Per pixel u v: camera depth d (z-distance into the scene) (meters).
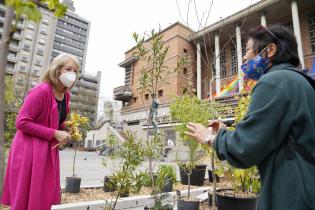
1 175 1.07
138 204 3.92
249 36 1.53
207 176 7.46
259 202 1.19
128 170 2.62
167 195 2.85
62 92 2.30
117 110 45.97
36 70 46.44
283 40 1.36
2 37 0.98
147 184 2.78
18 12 0.73
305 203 1.02
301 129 1.11
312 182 1.04
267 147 1.11
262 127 1.10
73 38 64.62
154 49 3.00
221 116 4.46
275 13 20.66
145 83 3.16
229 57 22.31
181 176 5.98
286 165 1.10
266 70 1.41
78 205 3.33
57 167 2.09
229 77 21.20
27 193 1.84
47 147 1.98
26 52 45.72
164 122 16.44
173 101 4.89
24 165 1.86
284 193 1.07
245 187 3.62
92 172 8.82
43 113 2.02
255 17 20.28
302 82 1.19
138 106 28.14
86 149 32.34
